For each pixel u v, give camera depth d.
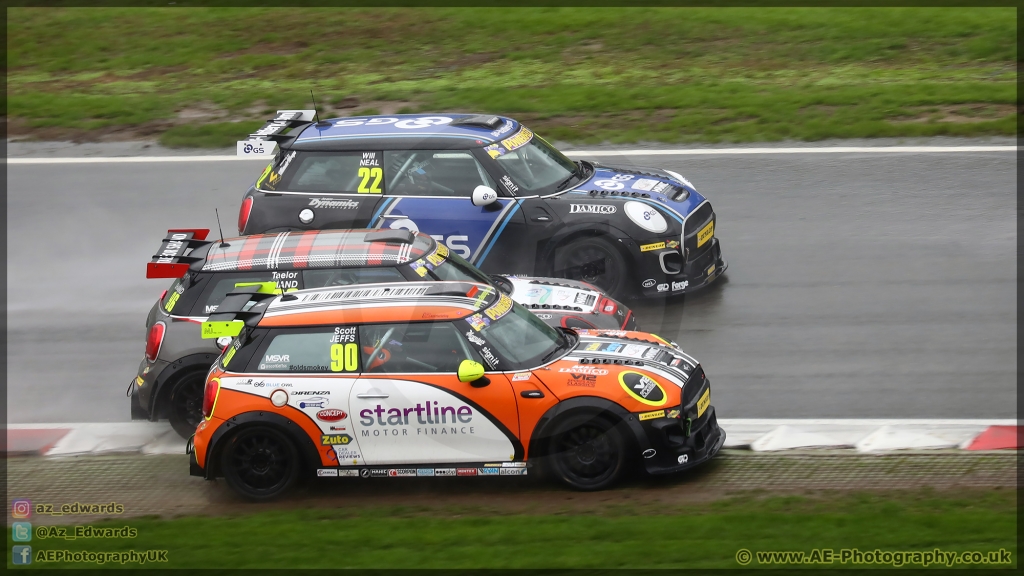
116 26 83.06
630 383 27.41
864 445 29.91
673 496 26.94
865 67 68.19
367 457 27.89
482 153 40.09
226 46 77.50
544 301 34.12
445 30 78.12
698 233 40.19
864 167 53.19
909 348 36.03
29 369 38.31
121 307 43.03
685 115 61.09
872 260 43.25
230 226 50.41
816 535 23.19
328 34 78.75
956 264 42.47
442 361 27.81
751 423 31.67
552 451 27.41
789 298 40.25
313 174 40.84
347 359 28.09
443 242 39.66
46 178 57.19
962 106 60.25
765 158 54.88
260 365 28.38
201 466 28.42
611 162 54.72
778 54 71.06
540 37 75.88
